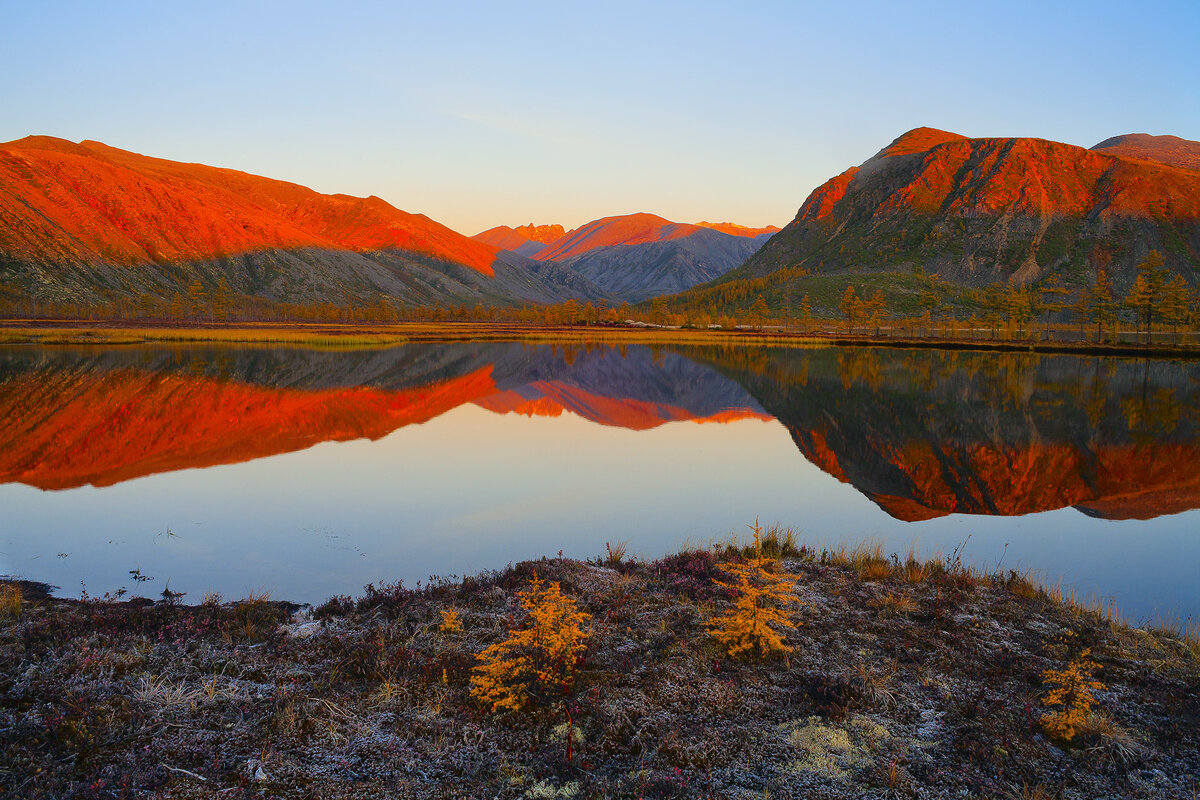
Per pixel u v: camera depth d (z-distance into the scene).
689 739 7.48
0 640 9.66
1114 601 12.88
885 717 8.00
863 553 14.83
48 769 6.59
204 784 6.60
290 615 11.44
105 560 14.59
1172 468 26.98
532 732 7.61
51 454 26.11
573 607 9.80
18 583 13.00
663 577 13.11
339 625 10.66
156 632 10.22
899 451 30.12
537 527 17.70
